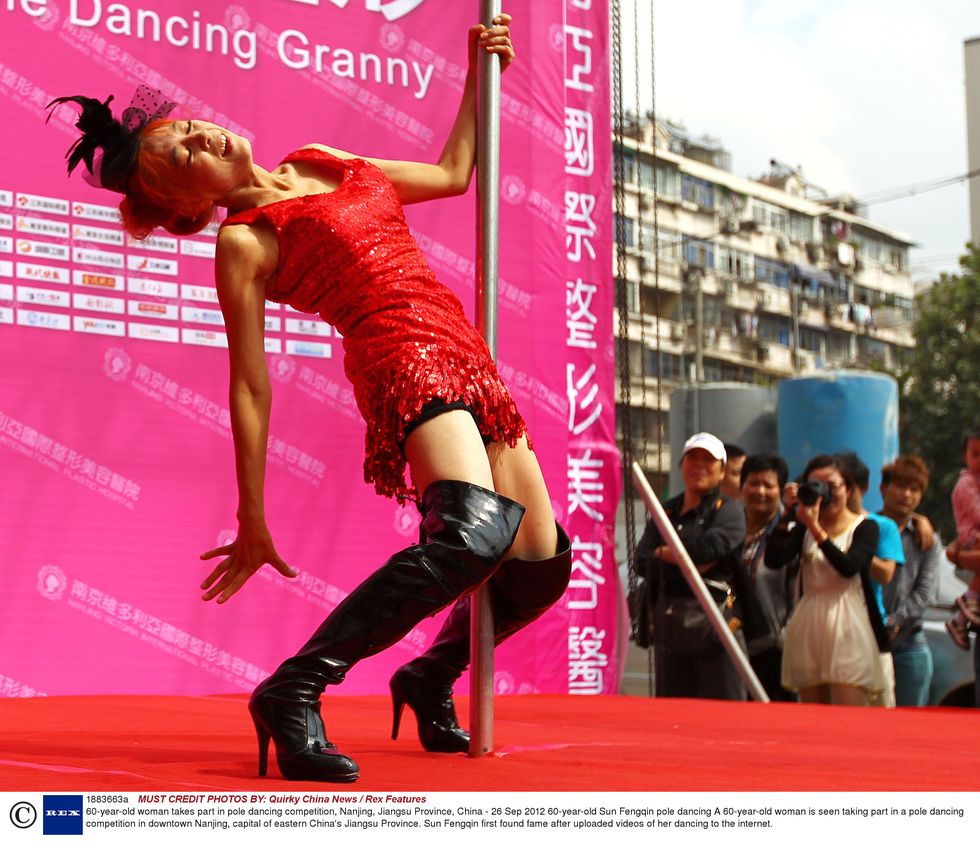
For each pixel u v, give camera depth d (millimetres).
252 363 2049
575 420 4715
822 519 4570
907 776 2119
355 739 2602
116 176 2129
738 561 4746
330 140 4363
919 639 5238
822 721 3393
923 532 5180
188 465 4098
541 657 4598
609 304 4840
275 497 4211
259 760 1948
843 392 8461
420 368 2002
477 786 1824
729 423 9414
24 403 3867
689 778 1985
